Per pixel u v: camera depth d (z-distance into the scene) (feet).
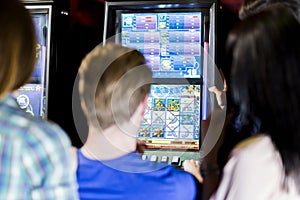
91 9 10.10
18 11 3.32
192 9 8.41
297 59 3.81
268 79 3.83
